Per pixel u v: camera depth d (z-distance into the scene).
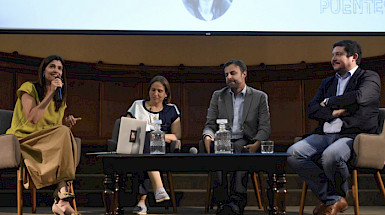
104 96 5.65
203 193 3.98
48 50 5.51
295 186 4.09
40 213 3.50
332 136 3.17
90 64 5.58
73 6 4.96
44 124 3.14
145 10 4.99
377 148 2.97
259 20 5.01
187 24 4.99
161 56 5.87
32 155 2.91
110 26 4.99
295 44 5.70
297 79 5.59
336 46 3.32
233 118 3.51
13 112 3.39
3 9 4.89
